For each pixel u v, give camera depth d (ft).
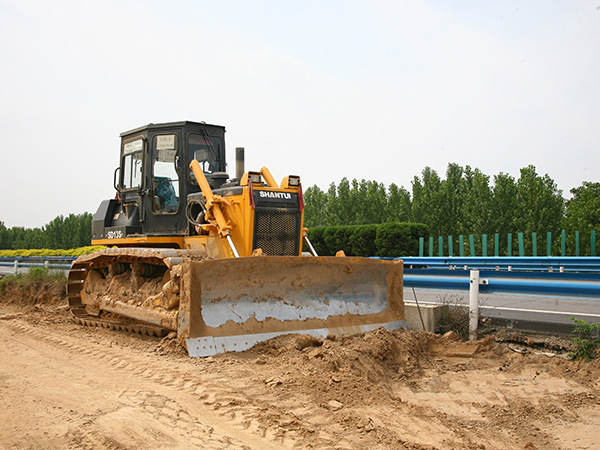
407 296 33.35
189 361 18.67
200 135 27.32
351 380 16.38
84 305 31.22
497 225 78.38
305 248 52.21
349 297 23.57
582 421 14.56
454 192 89.35
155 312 22.54
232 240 23.85
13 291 41.75
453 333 22.59
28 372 18.29
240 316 20.53
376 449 11.82
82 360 20.07
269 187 24.41
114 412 13.85
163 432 12.48
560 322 21.44
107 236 30.27
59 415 13.74
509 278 23.06
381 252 64.49
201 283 19.84
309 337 20.48
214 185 26.37
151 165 27.43
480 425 14.15
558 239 74.79
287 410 13.99
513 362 20.07
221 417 13.47
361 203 102.73
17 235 191.21
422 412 14.58
